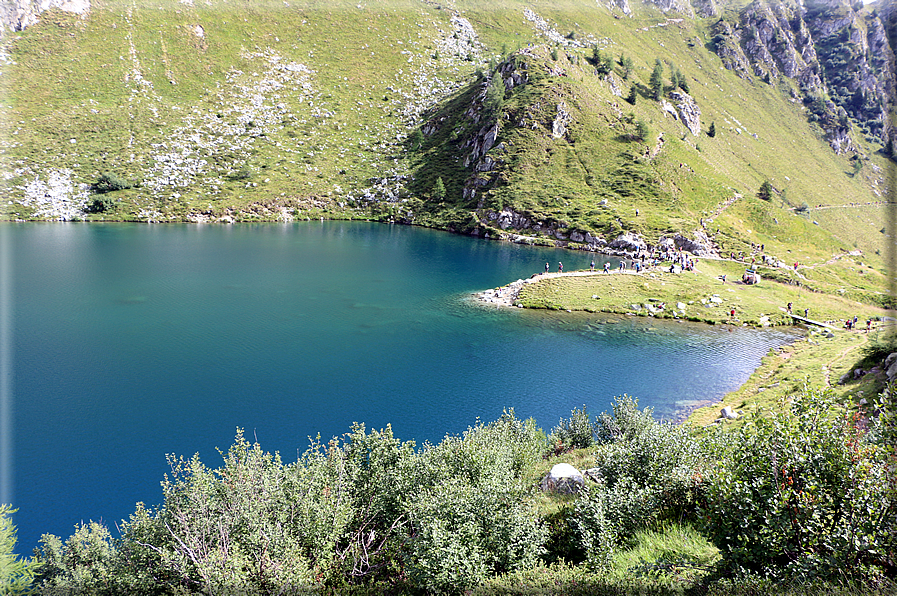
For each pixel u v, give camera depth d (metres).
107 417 44.94
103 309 76.94
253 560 19.41
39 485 35.06
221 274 101.12
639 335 74.25
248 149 193.25
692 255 122.81
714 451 18.89
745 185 197.75
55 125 175.62
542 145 171.12
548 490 25.72
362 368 58.72
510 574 17.64
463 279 105.12
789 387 47.53
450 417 46.94
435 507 19.91
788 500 13.41
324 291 92.81
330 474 24.88
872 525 12.16
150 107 195.38
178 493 21.91
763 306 87.12
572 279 97.38
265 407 47.75
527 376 57.78
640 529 18.06
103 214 151.62
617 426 35.53
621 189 155.38
